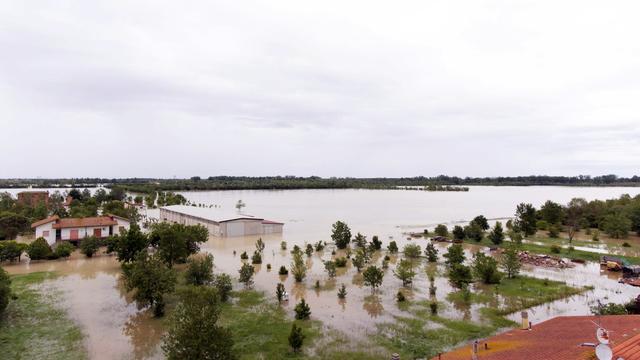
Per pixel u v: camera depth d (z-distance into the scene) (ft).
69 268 197.36
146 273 130.31
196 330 81.76
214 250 252.42
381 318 129.08
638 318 76.54
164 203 557.33
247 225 316.19
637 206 329.52
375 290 162.20
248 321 125.39
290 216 460.96
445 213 510.17
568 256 236.02
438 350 104.68
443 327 121.08
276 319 127.54
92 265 204.13
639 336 62.44
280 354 102.37
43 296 150.41
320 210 541.34
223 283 146.30
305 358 100.07
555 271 199.00
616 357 53.21
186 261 208.44
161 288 129.18
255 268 200.95
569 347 62.18
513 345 73.05
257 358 100.17
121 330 118.42
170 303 141.69
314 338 112.57
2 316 128.88
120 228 255.91
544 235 328.90
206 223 321.93
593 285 172.04
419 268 203.62
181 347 81.61
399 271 172.14
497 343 77.30
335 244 276.21
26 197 464.24
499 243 277.03
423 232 336.49
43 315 130.31
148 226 338.34
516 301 147.43
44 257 213.25
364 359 99.50
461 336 114.11
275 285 168.86
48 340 111.14
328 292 159.12
